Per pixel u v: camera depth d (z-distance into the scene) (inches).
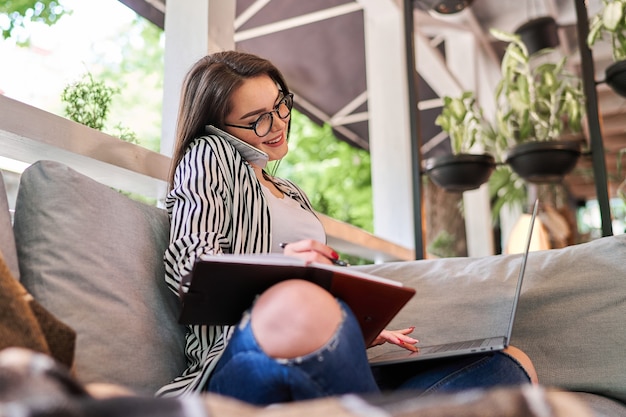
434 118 185.5
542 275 59.5
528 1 156.9
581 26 98.2
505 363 45.3
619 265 57.0
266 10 136.7
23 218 47.9
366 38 153.9
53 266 45.7
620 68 91.6
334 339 34.5
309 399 33.5
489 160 110.0
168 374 49.0
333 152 211.3
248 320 36.7
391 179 143.3
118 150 65.7
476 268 63.3
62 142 58.7
